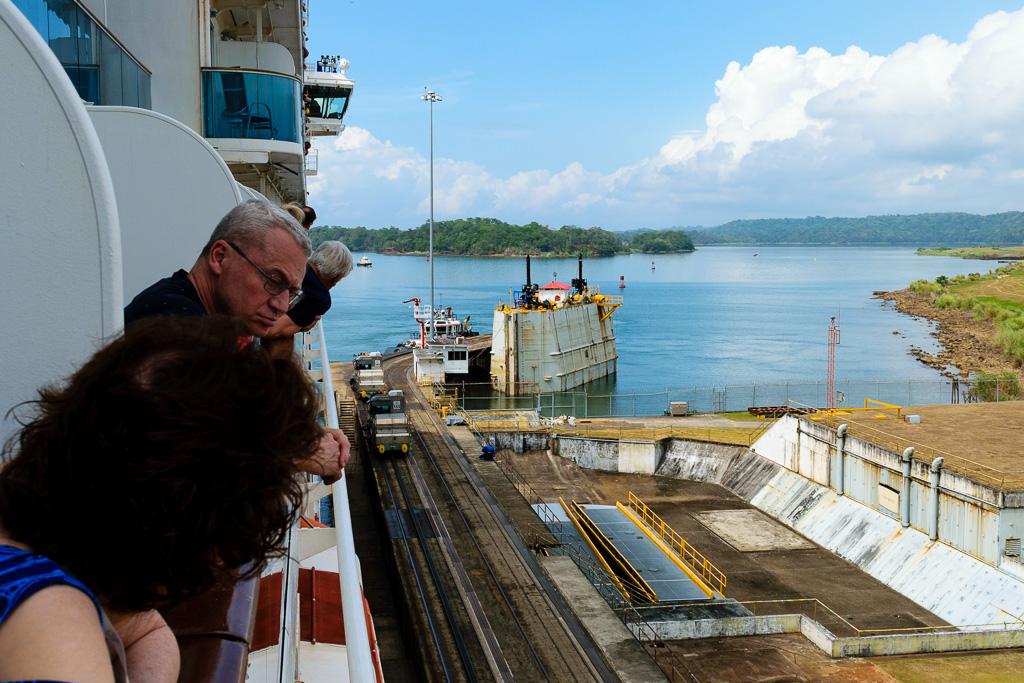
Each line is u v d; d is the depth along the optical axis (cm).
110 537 125
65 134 263
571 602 3384
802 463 5022
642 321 18075
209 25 1738
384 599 3759
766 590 3831
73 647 107
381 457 5625
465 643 3020
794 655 2972
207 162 675
